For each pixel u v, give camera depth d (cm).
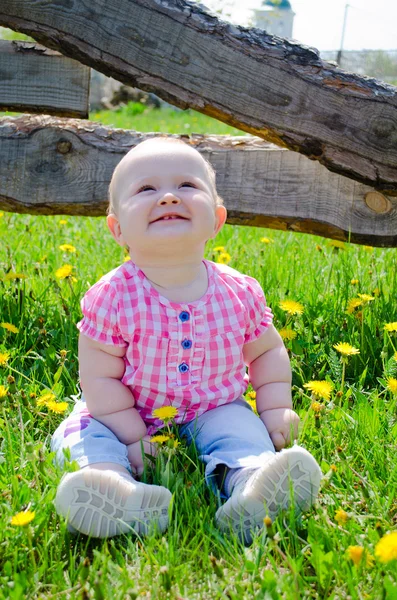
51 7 256
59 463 175
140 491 153
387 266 347
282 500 156
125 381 188
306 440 195
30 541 145
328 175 291
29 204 298
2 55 290
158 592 137
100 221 471
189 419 191
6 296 287
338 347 211
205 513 161
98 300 187
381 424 204
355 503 166
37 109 295
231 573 144
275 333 203
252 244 402
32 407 207
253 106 255
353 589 133
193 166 186
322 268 344
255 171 293
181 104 260
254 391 214
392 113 252
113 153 295
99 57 258
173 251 182
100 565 147
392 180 259
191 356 187
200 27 250
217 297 191
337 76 252
